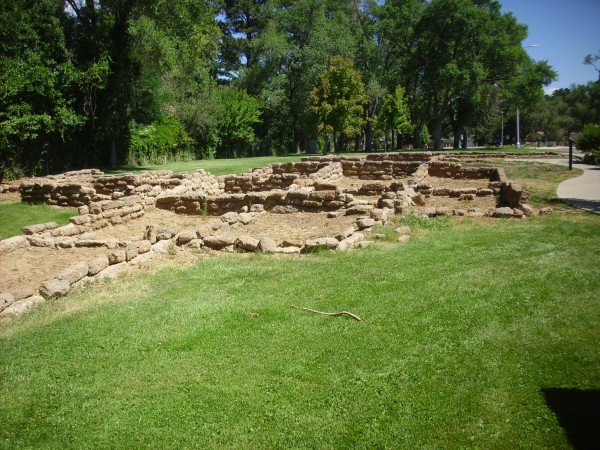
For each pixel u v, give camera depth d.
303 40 50.09
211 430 3.61
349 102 36.97
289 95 50.91
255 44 47.72
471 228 9.76
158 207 14.12
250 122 44.66
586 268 6.59
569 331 4.80
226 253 8.66
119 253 7.71
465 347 4.59
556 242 8.15
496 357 4.39
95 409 3.92
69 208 15.48
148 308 5.97
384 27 45.75
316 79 44.22
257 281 6.91
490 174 18.70
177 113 36.69
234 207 13.46
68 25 25.72
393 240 8.89
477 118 59.53
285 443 3.44
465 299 5.73
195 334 5.18
